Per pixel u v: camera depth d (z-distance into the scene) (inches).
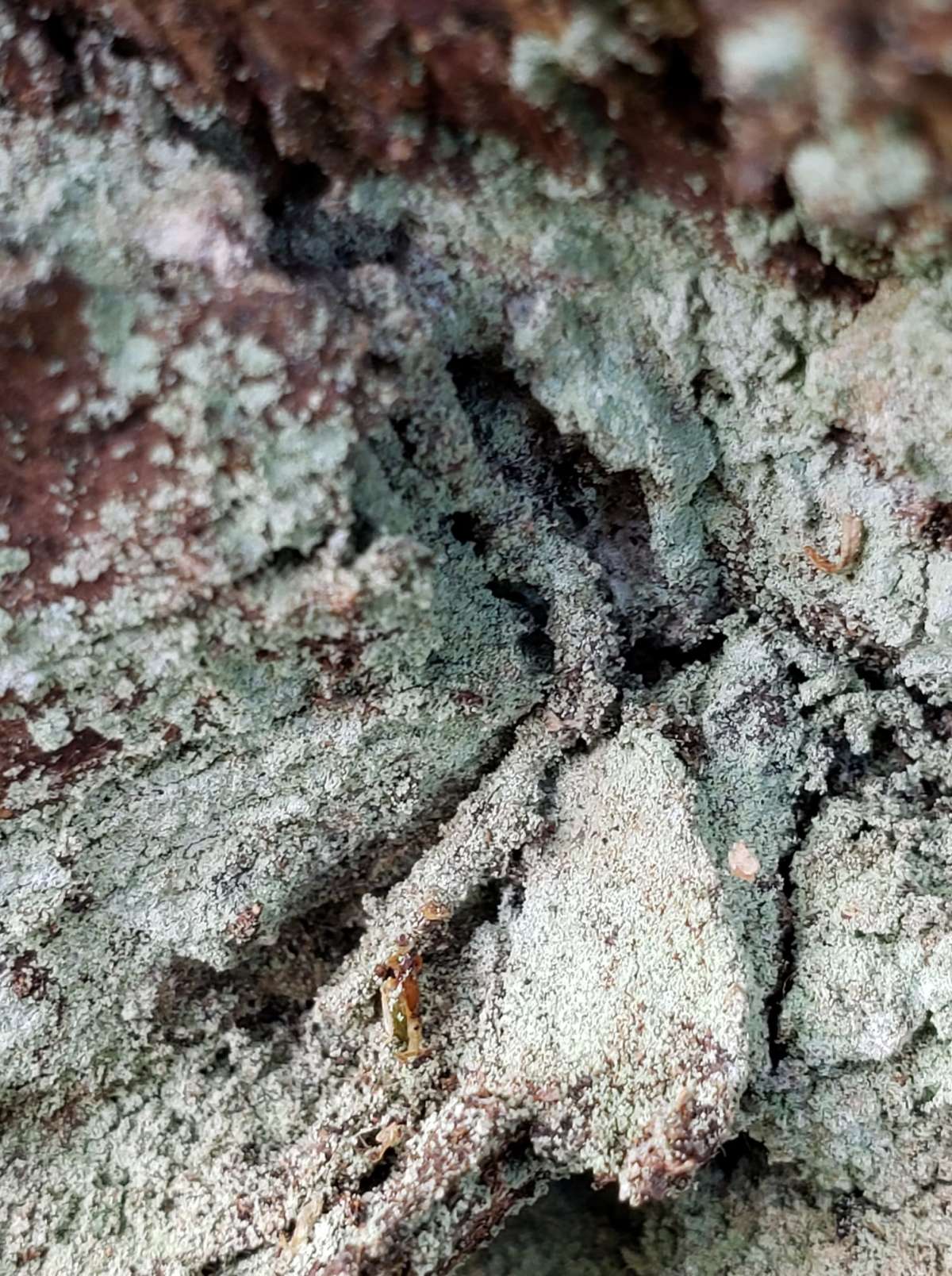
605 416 1.8
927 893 2.1
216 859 2.1
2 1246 2.1
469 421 1.9
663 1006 1.9
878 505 1.9
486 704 2.1
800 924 2.1
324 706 1.9
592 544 2.1
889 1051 2.0
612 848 2.0
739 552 2.1
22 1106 2.1
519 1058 1.9
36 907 2.0
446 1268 1.9
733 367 1.8
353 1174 2.0
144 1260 2.1
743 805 2.1
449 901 2.1
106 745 1.9
